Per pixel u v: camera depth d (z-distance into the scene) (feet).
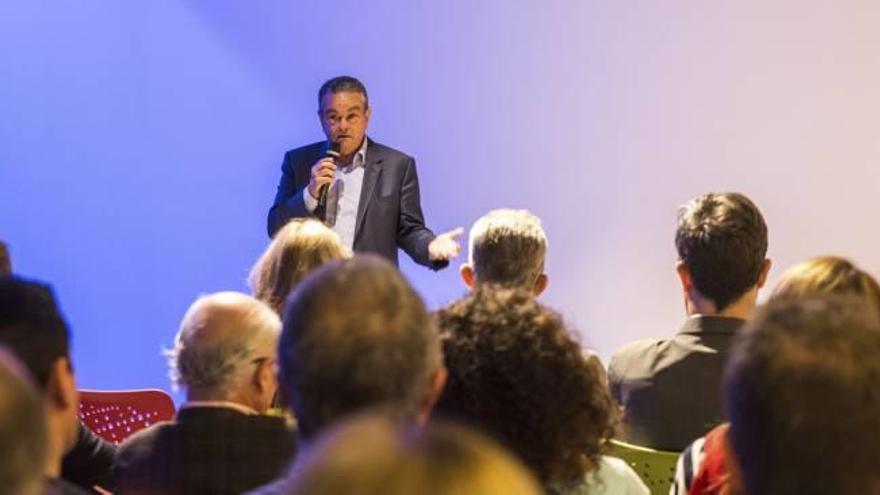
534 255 18.44
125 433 20.38
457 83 35.47
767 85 34.60
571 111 35.27
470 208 35.76
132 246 36.06
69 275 36.17
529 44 35.22
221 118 35.83
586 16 34.99
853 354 7.40
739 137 34.81
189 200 36.01
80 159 35.96
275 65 35.63
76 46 35.76
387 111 35.70
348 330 9.17
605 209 35.45
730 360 7.87
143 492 12.41
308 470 4.94
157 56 35.78
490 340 11.07
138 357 36.14
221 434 12.31
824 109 34.47
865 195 34.53
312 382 9.14
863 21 34.12
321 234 18.33
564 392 11.01
